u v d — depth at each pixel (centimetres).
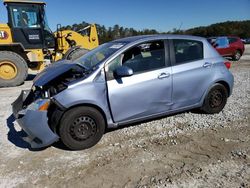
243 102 648
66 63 497
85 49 1119
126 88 443
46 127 405
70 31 1255
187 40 514
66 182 339
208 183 326
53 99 405
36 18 1119
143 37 483
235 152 399
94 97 421
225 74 548
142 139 452
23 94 486
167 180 335
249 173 344
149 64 470
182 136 460
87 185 331
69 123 409
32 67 1182
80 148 422
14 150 430
